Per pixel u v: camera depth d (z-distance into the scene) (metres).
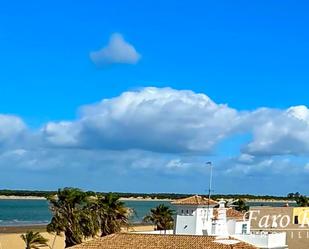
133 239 53.34
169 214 108.38
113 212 77.44
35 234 82.88
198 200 72.75
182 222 71.69
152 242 52.47
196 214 71.44
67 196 73.94
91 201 76.81
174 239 52.84
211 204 73.56
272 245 67.31
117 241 53.19
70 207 73.88
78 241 73.31
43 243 81.62
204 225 71.38
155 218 108.12
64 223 73.31
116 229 77.62
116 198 78.50
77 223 73.50
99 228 76.25
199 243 51.94
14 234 123.69
